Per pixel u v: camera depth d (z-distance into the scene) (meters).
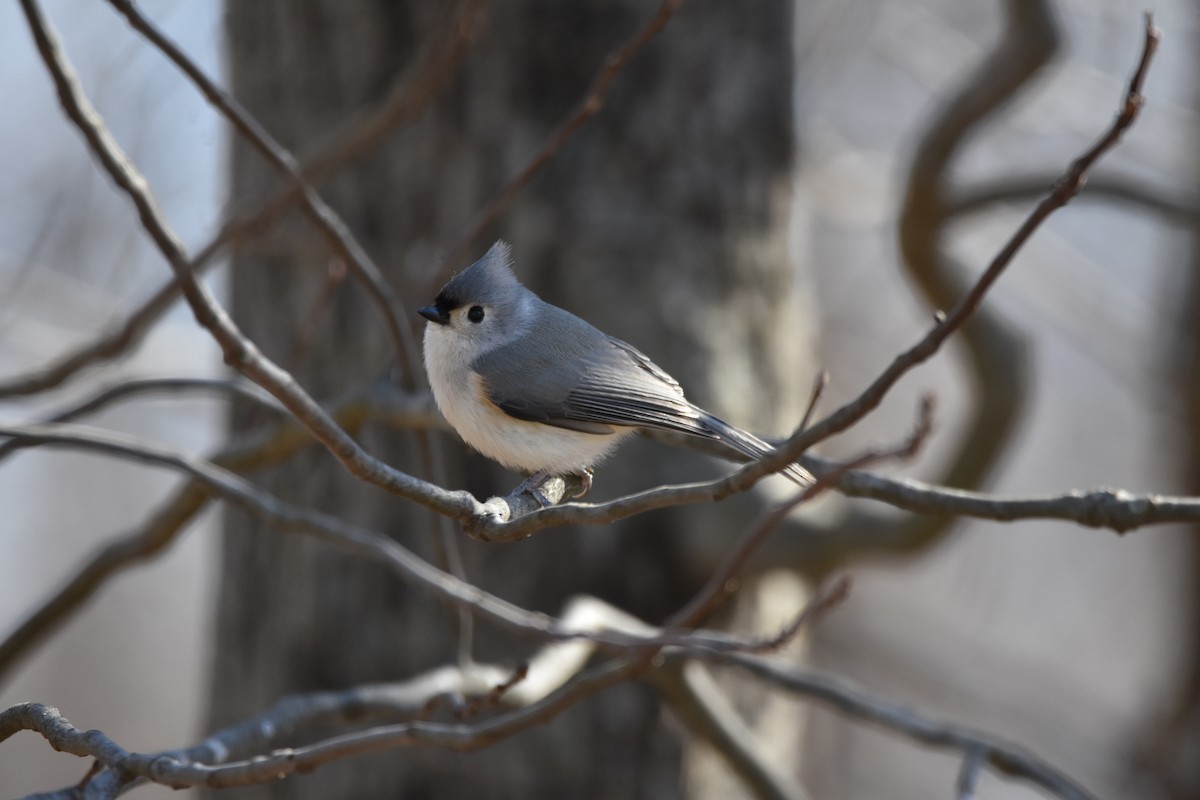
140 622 28.03
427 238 10.88
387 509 10.81
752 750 9.68
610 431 8.41
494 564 10.75
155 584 28.30
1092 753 19.25
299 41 11.16
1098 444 24.88
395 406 8.79
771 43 11.68
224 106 7.74
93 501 25.95
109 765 5.57
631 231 10.89
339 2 11.02
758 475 5.67
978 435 11.74
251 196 10.18
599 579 10.62
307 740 10.79
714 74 11.26
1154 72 19.95
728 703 11.12
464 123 10.89
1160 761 17.72
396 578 10.88
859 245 23.20
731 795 11.20
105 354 8.60
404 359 8.80
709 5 11.25
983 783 25.48
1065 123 17.28
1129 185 12.49
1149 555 25.23
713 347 10.95
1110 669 25.72
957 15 21.00
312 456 11.04
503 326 8.64
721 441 8.23
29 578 25.42
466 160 10.87
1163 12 18.19
